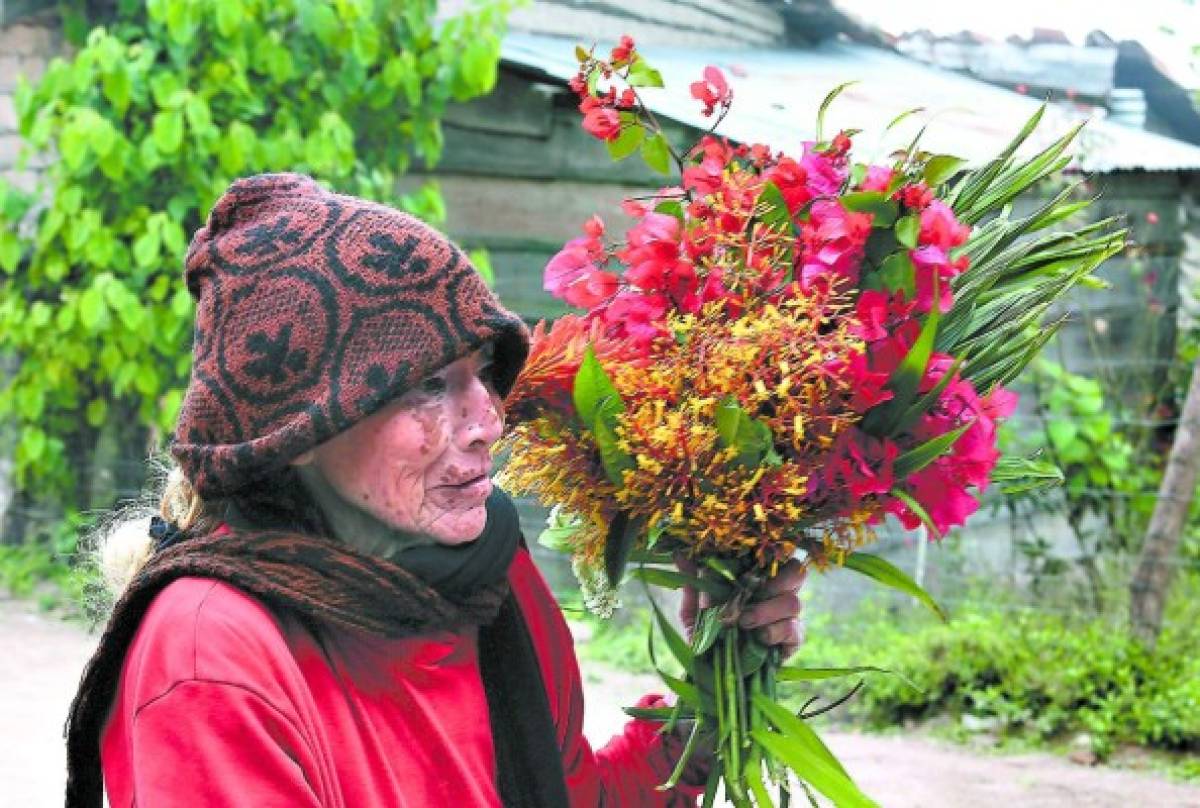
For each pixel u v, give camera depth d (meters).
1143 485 7.72
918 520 2.12
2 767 5.27
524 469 2.10
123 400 8.42
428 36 7.96
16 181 8.53
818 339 1.96
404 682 1.77
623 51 2.27
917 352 1.99
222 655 1.64
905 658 6.62
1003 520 8.49
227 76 7.71
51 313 8.02
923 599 2.10
